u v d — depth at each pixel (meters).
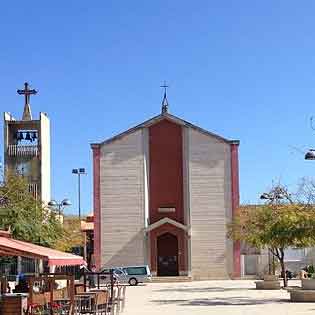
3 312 20.80
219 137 65.75
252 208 56.81
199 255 64.50
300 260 64.62
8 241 21.17
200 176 65.56
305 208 37.28
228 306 31.36
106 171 66.00
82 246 68.62
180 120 66.06
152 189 65.81
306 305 30.80
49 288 24.22
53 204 50.91
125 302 35.31
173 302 34.97
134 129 66.31
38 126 63.75
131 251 64.75
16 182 42.53
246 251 64.56
